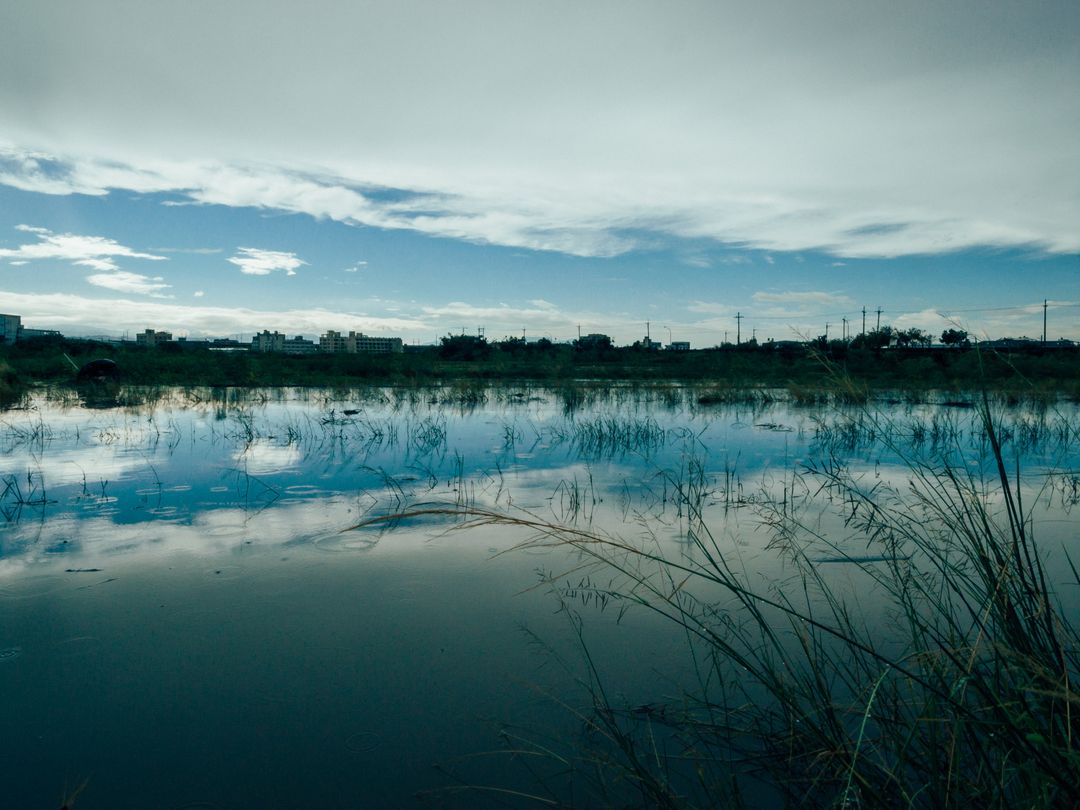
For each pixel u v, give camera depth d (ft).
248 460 23.22
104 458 23.25
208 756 7.05
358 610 10.59
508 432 30.73
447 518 15.64
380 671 8.77
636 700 8.16
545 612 10.57
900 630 9.69
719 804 6.42
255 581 11.75
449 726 7.62
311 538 14.12
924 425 33.99
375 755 7.11
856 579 11.77
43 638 9.59
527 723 7.71
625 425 32.35
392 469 21.85
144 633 9.75
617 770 6.90
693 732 7.56
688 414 40.55
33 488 18.53
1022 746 5.55
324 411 40.14
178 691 8.27
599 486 19.49
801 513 16.42
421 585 11.60
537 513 16.35
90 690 8.27
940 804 6.05
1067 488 19.26
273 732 7.47
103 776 6.73
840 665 8.75
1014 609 6.38
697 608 10.72
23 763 6.90
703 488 19.31
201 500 17.29
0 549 13.26
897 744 6.31
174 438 28.27
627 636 9.77
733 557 13.11
